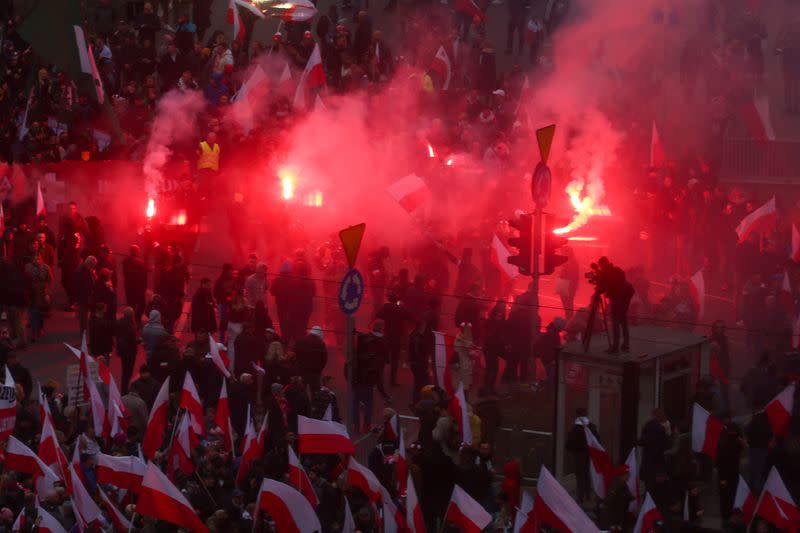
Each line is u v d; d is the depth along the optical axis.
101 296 85.94
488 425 72.94
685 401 76.00
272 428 70.19
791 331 86.00
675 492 66.19
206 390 75.69
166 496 53.00
